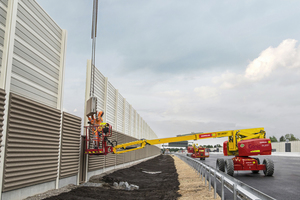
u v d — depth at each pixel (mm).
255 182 11508
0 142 6285
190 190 9867
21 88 7570
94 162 13797
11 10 6918
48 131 8695
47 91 9062
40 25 8680
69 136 10539
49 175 8891
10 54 6836
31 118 7699
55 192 8820
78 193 9031
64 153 10008
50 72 9328
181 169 20594
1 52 6609
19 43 7465
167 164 29703
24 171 7379
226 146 16172
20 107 7145
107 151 12039
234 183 5980
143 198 9016
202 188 10016
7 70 6711
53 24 9656
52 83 9453
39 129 8125
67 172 10320
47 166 8664
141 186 12570
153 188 11789
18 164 7023
